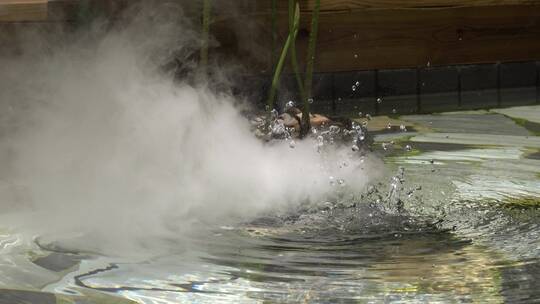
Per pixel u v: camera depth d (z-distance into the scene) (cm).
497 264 210
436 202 287
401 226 255
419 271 205
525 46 712
